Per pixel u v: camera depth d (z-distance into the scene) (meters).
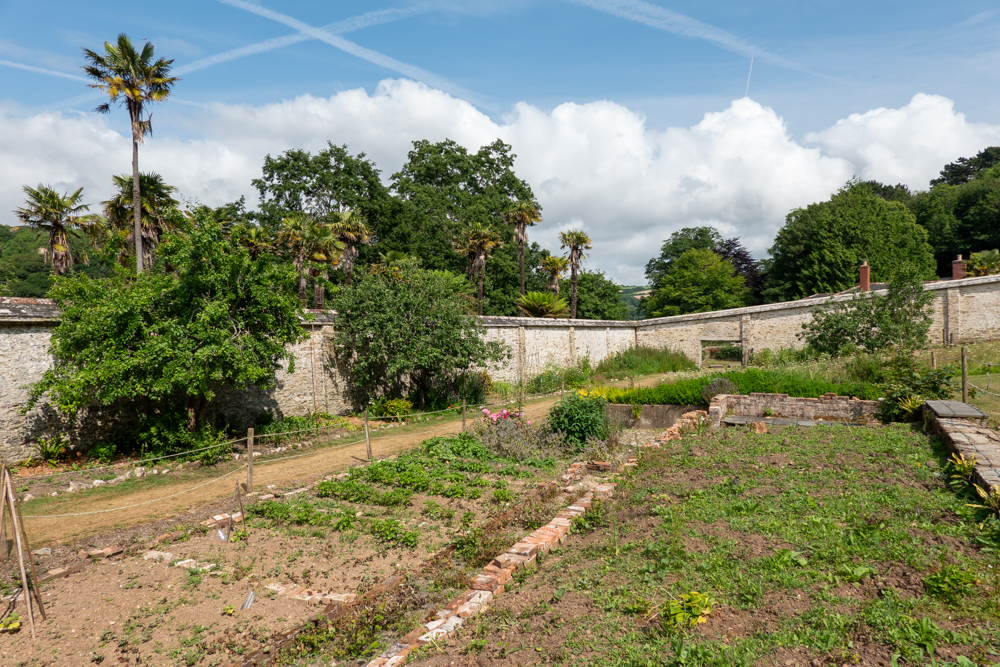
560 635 3.93
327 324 17.27
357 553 6.50
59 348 10.98
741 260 59.53
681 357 30.12
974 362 16.94
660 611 3.92
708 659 3.30
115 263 12.76
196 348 11.49
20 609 5.31
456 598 5.04
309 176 37.91
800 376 14.23
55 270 24.53
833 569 4.23
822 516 5.36
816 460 7.52
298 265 27.72
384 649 4.58
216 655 4.54
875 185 64.00
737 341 29.91
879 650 3.18
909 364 13.19
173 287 11.77
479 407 19.72
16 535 4.95
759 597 3.97
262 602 5.36
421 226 40.53
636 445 11.19
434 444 11.97
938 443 7.80
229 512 8.09
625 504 6.79
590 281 49.50
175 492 9.61
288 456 12.49
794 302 28.14
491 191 45.62
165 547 6.83
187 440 11.87
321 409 16.98
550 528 6.43
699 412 12.24
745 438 9.53
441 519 7.62
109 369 10.62
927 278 42.00
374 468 9.73
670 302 56.34
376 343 17.14
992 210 44.00
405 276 19.16
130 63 19.33
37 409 11.34
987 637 3.15
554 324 27.75
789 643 3.36
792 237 47.41
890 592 3.75
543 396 22.64
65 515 8.29
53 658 4.50
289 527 7.35
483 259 35.81
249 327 12.76
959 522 4.87
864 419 11.17
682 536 5.28
